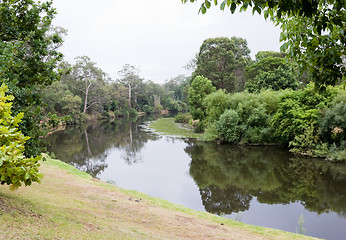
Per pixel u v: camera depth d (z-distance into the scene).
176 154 21.88
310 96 21.06
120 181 14.84
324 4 3.24
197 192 13.12
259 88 33.94
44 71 7.37
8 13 6.88
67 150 24.12
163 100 90.56
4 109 4.03
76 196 8.52
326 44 3.92
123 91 75.00
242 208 11.12
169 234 6.23
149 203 9.39
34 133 6.43
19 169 3.48
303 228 9.24
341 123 17.02
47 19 7.59
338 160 17.45
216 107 28.48
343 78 4.20
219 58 43.47
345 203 11.31
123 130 39.38
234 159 19.48
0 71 5.85
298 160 18.34
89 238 4.35
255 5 2.91
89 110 60.81
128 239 5.00
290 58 4.62
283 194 12.59
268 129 23.67
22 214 4.67
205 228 7.32
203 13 3.23
